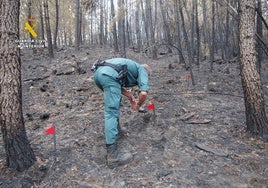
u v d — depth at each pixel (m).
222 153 3.78
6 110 3.39
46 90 7.16
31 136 4.46
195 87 7.53
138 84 3.75
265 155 3.77
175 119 4.99
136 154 3.77
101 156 3.79
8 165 3.51
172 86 7.63
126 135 4.31
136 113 5.21
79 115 5.24
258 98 4.25
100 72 3.61
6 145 3.47
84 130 4.56
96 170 3.46
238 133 4.43
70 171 3.46
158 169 3.43
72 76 8.73
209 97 6.55
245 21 4.24
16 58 3.41
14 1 3.37
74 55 13.10
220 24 14.64
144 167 3.48
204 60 13.57
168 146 4.00
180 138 4.26
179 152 3.83
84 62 11.41
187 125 4.76
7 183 3.27
